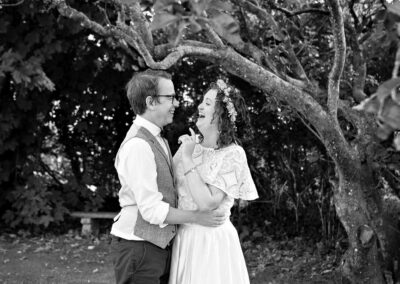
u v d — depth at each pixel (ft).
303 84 11.92
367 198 11.99
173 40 4.06
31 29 18.58
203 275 7.65
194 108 22.21
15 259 17.06
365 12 13.55
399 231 12.35
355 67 12.55
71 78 20.92
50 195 21.29
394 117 3.19
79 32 19.40
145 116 7.66
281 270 16.21
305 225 20.76
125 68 20.10
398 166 11.94
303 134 19.94
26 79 17.10
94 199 21.91
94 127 22.56
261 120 20.40
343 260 13.04
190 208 7.64
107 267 16.35
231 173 7.57
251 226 21.61
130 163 7.22
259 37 13.01
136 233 7.32
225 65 10.99
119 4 10.37
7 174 20.74
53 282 14.60
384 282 12.32
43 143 22.97
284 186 20.63
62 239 20.26
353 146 12.09
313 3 13.80
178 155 8.07
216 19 4.07
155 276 7.39
